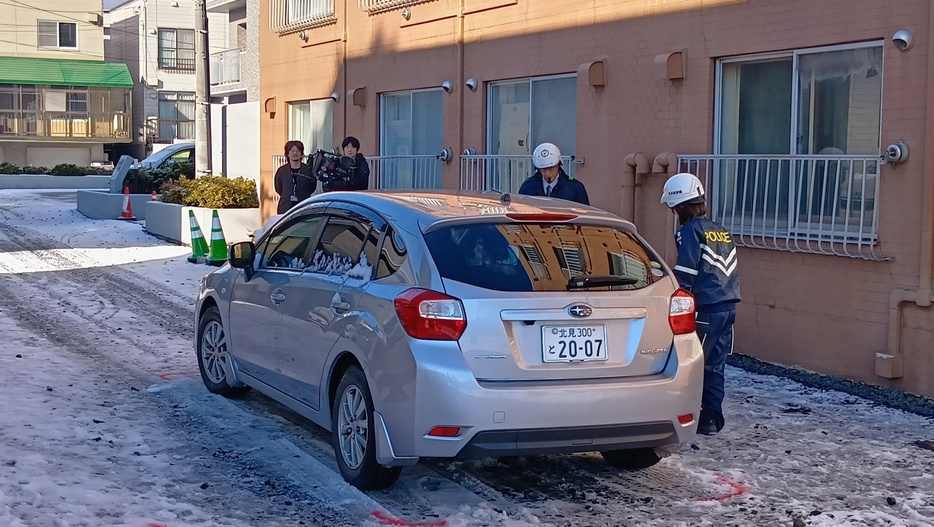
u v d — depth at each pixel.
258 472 6.43
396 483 6.26
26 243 19.69
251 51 30.19
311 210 7.32
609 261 6.00
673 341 5.96
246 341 7.63
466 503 5.94
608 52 11.45
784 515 5.80
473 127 14.02
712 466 6.70
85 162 52.03
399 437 5.62
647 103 10.93
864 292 8.72
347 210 6.80
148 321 11.77
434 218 5.92
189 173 28.47
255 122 21.36
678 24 10.51
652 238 10.92
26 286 14.28
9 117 49.56
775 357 9.59
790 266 9.41
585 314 5.67
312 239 7.10
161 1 52.81
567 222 6.16
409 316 5.59
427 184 15.27
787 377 9.16
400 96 15.98
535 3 12.68
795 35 9.30
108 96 51.50
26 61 50.41
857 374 8.82
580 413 5.58
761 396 8.51
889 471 6.61
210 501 5.88
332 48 17.72
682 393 5.89
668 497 6.11
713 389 7.02
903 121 8.34
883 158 8.42
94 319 11.84
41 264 16.64
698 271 6.96
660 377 5.84
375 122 16.52
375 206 6.49
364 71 16.72
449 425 5.45
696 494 6.16
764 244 9.55
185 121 54.03
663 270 6.20
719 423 7.07
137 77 54.16
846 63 9.02
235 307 7.84
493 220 5.98
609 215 6.39
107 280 14.97
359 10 16.75
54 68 50.47
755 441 7.25
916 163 8.25
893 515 5.80
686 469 6.64
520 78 13.14
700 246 6.93
